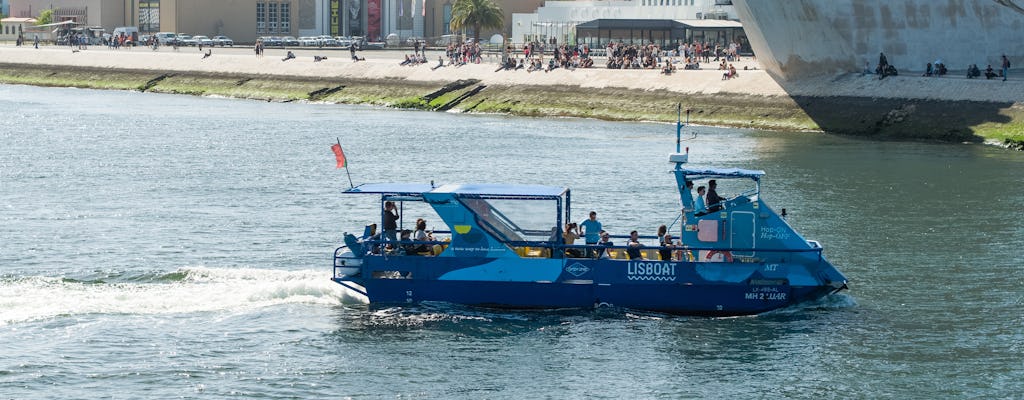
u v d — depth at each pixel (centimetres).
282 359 7419
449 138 19588
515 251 8244
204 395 6894
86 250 10344
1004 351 7638
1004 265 9781
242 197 13350
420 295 8312
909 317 8281
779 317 8219
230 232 11219
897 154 17100
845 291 8900
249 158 17038
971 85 19912
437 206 8256
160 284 8956
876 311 8406
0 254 10156
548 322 8062
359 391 6981
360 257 8288
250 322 8044
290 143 18988
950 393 7006
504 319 8106
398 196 8369
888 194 13325
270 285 8638
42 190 13900
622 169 15612
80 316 8131
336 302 8444
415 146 18412
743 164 15875
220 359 7412
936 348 7688
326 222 11794
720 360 7462
